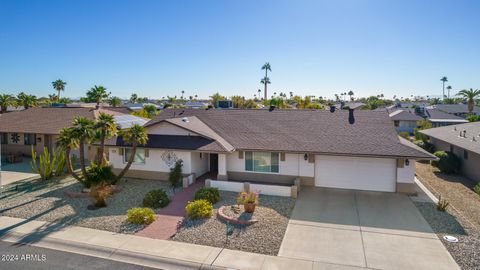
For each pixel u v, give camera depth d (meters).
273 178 22.16
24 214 16.31
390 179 20.17
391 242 13.15
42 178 22.92
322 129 22.80
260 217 15.62
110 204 17.88
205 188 18.78
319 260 11.73
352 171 20.78
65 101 82.62
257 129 23.94
